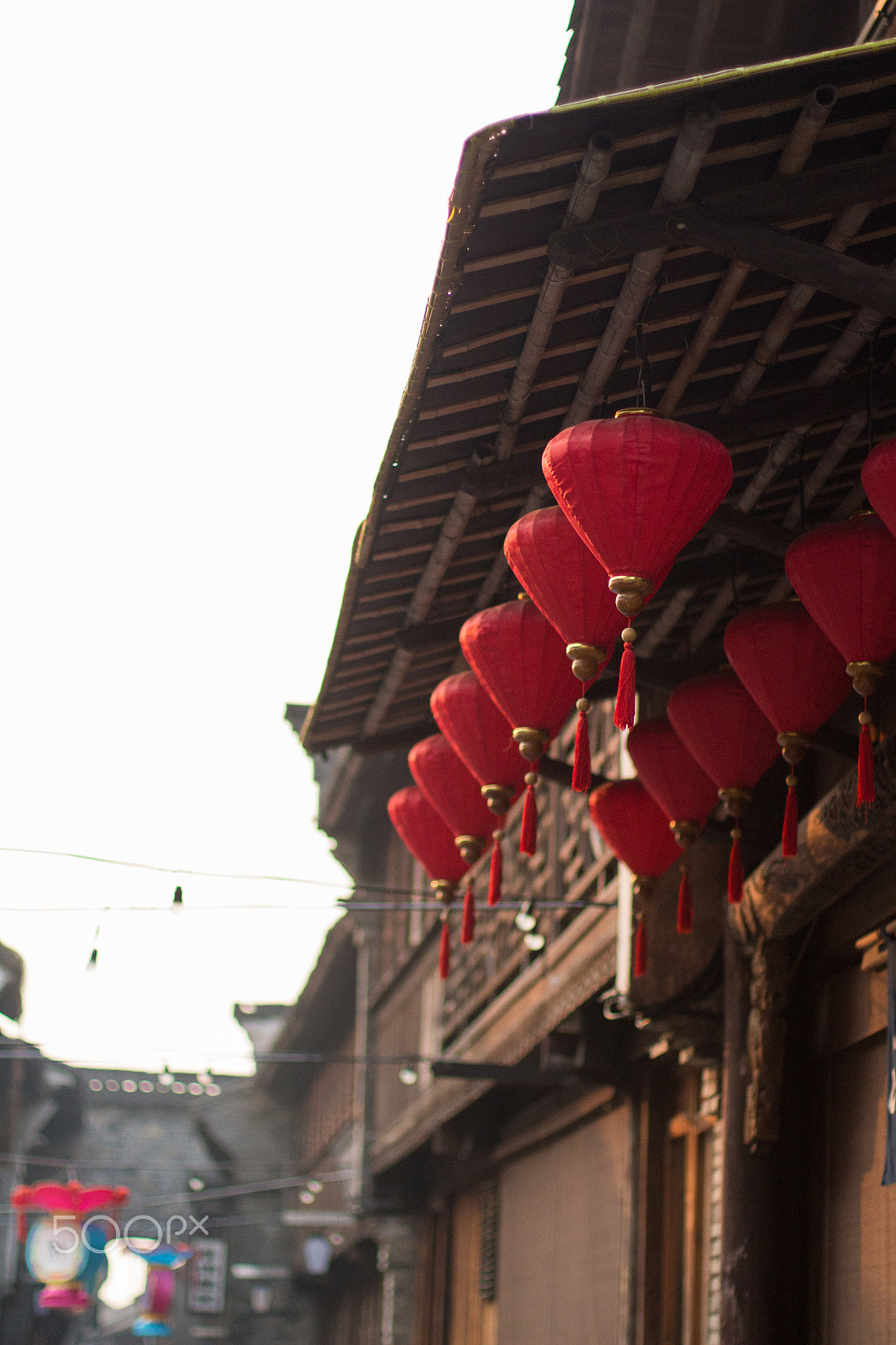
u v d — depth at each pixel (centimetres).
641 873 637
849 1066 679
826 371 484
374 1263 2075
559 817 1059
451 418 486
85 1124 3647
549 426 501
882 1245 627
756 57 848
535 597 454
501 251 409
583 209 394
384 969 1806
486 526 555
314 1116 2641
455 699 570
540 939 890
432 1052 1464
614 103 365
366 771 1688
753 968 693
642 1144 970
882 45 364
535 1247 1217
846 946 671
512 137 369
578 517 410
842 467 549
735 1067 705
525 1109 1265
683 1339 907
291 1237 2775
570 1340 1084
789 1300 688
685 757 576
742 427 496
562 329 450
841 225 418
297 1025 2394
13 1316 2859
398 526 546
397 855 1745
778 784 746
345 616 613
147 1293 2650
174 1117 3731
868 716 438
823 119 376
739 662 495
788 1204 700
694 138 373
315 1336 2717
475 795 626
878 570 432
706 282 438
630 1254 954
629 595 407
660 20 827
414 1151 1573
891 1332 610
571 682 510
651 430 401
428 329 429
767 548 517
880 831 567
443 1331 1584
